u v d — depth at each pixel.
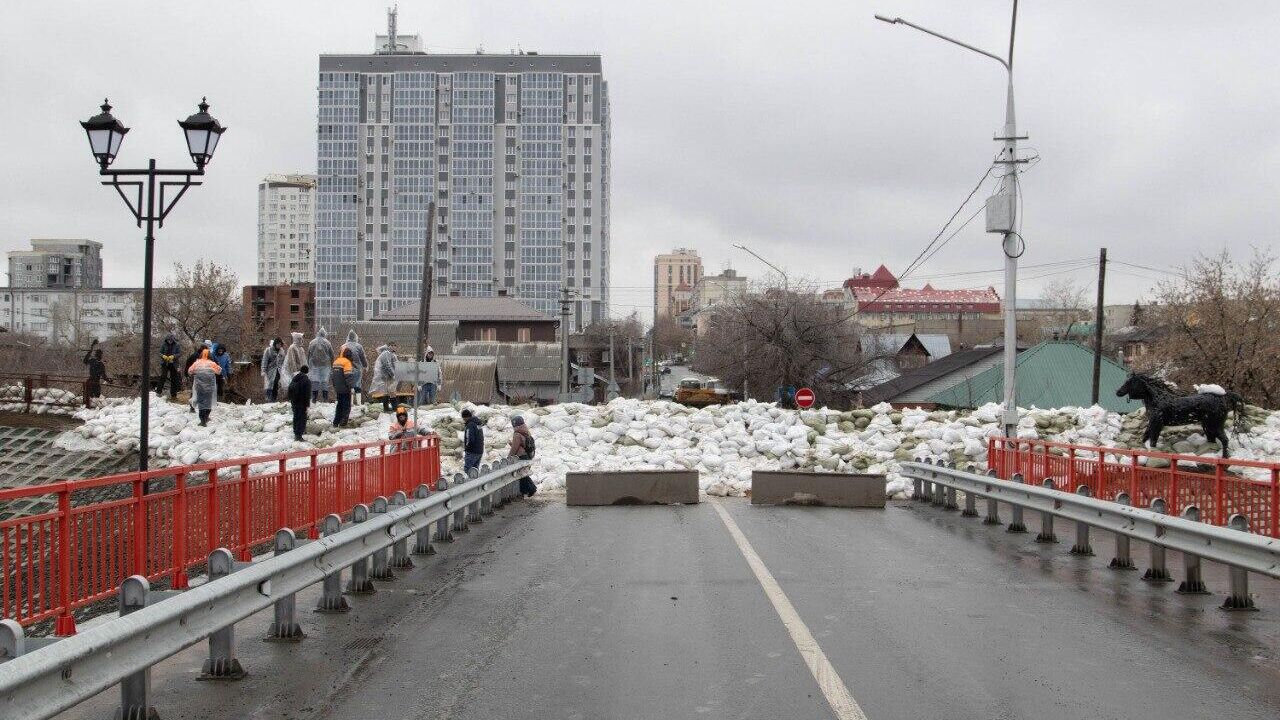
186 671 7.78
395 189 191.62
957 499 21.44
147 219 17.81
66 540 6.62
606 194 195.25
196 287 78.69
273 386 33.91
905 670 7.59
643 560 13.12
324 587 10.05
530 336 111.31
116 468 28.86
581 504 20.44
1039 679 7.36
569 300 63.59
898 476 24.06
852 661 7.87
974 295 159.00
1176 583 11.49
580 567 12.61
